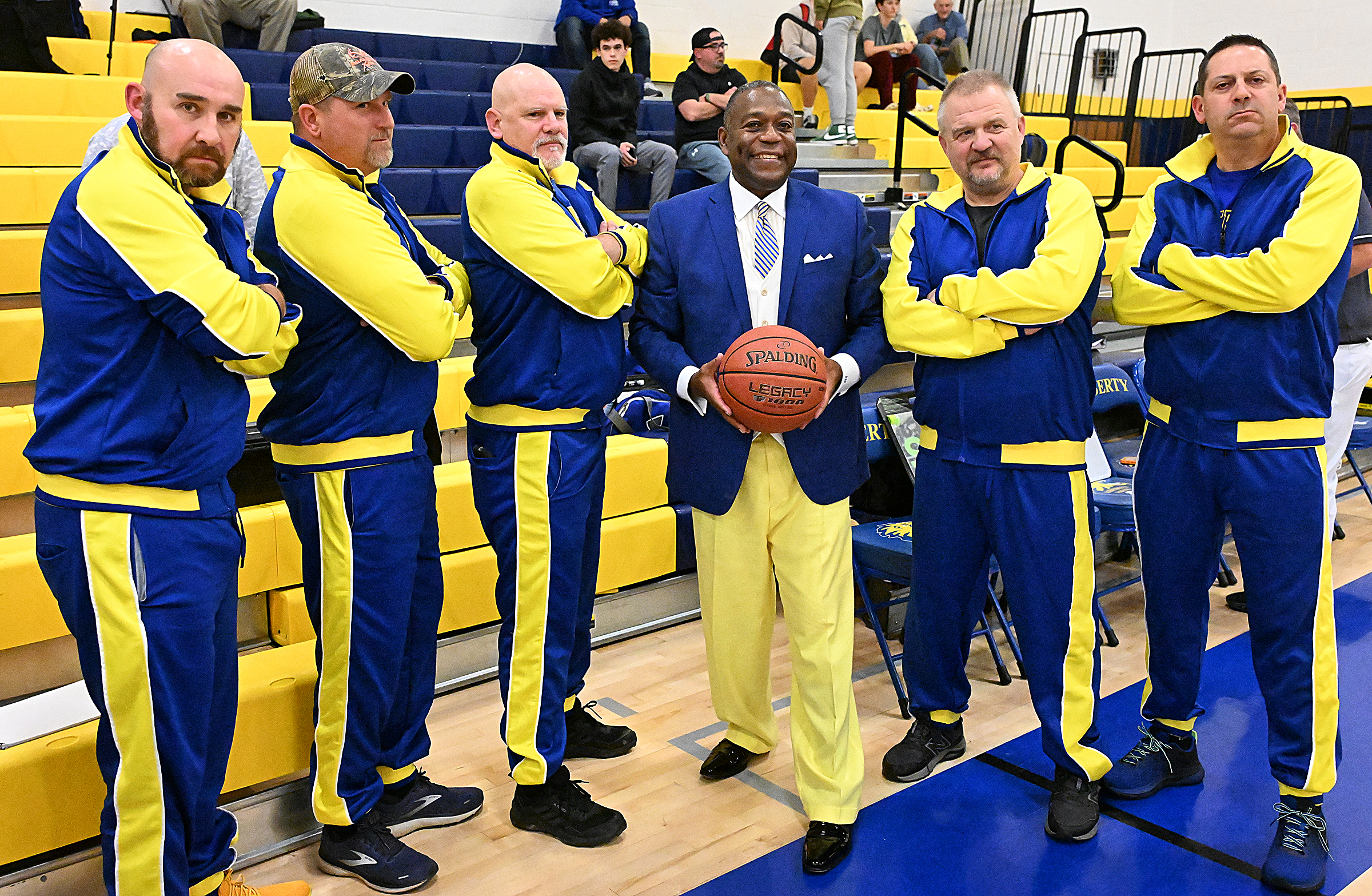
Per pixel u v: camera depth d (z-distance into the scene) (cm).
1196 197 235
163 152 171
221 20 609
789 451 235
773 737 275
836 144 729
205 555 181
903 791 264
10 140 428
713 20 842
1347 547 450
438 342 208
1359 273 293
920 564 260
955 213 241
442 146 560
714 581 254
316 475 214
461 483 319
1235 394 227
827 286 238
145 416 173
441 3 720
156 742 179
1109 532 408
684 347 246
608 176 527
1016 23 1013
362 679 223
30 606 252
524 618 241
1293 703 230
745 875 231
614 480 350
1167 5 1097
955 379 239
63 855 219
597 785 270
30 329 315
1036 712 248
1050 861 234
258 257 208
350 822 229
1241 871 229
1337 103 976
